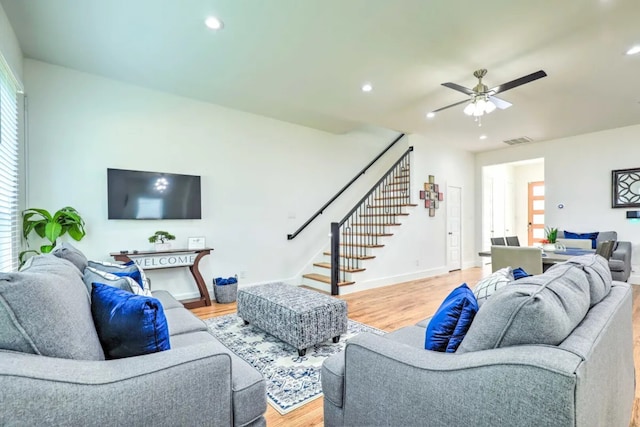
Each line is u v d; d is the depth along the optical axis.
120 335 1.17
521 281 1.25
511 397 0.89
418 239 6.07
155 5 2.39
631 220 5.42
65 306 1.06
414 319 3.59
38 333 0.94
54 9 2.44
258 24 2.61
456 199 7.06
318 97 4.16
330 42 2.87
